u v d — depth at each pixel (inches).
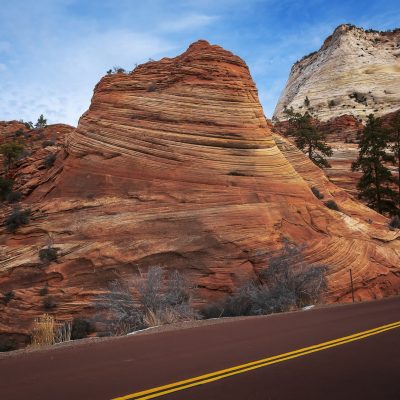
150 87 1194.6
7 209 1144.2
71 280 892.6
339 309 561.0
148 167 1085.8
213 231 949.2
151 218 984.9
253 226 970.1
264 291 719.1
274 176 1119.0
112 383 243.4
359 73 5452.8
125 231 965.8
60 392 230.7
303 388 222.1
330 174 2411.4
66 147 1256.2
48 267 916.0
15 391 235.6
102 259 911.7
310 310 572.4
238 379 241.1
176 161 1084.5
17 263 941.2
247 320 484.7
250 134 1147.9
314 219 1095.6
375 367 259.4
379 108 4576.8
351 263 1009.5
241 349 320.2
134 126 1143.6
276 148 1198.9
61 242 968.3
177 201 1018.7
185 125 1126.4
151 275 669.3
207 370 262.5
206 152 1097.4
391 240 1197.1
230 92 1184.2
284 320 466.3
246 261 912.3
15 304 850.8
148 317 563.8
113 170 1104.2
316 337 354.9
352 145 2797.7
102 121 1180.5
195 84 1180.5
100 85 1286.9
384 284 1034.7
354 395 210.5
